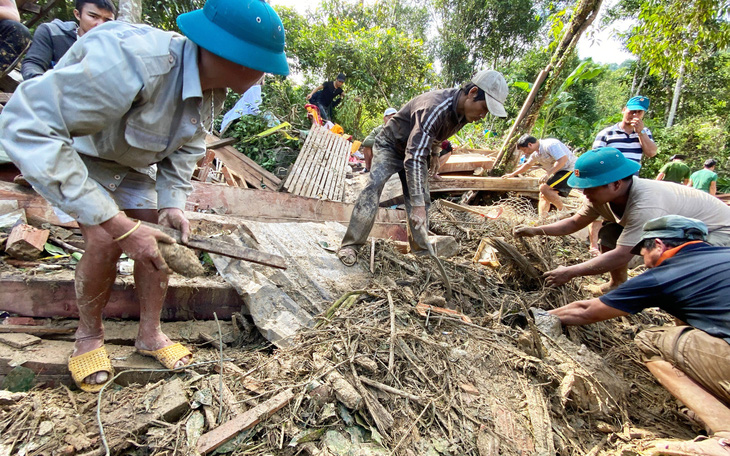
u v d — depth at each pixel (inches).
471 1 741.3
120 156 59.3
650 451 75.8
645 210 101.8
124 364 67.5
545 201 207.9
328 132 297.1
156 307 68.4
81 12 103.3
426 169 106.5
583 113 624.7
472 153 337.4
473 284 118.3
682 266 84.7
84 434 54.3
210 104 63.4
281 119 295.6
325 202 152.7
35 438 52.6
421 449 63.4
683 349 83.5
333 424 62.6
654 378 103.6
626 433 81.6
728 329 77.9
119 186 66.5
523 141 212.8
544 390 83.6
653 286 87.0
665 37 316.8
